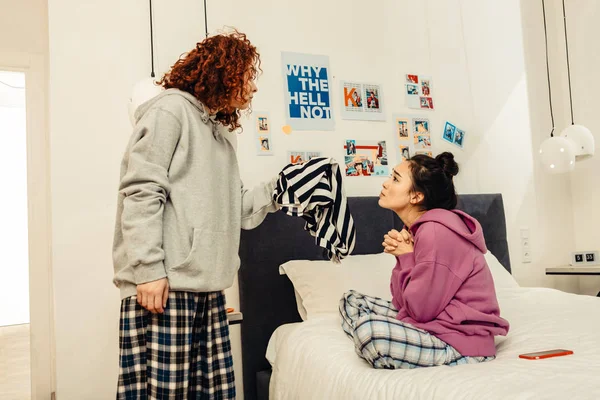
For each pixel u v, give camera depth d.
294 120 2.49
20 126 6.01
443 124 2.88
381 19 2.79
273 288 2.23
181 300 1.21
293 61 2.53
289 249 2.28
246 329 2.16
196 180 1.28
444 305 1.37
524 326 1.57
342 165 2.58
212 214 1.29
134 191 1.19
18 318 5.77
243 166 2.35
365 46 2.72
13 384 3.17
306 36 2.58
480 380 1.03
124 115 2.15
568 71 3.27
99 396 1.99
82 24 2.13
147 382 1.18
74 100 2.08
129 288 1.21
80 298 2.00
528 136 3.14
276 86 2.47
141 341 1.19
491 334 1.36
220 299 1.34
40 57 2.55
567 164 2.75
